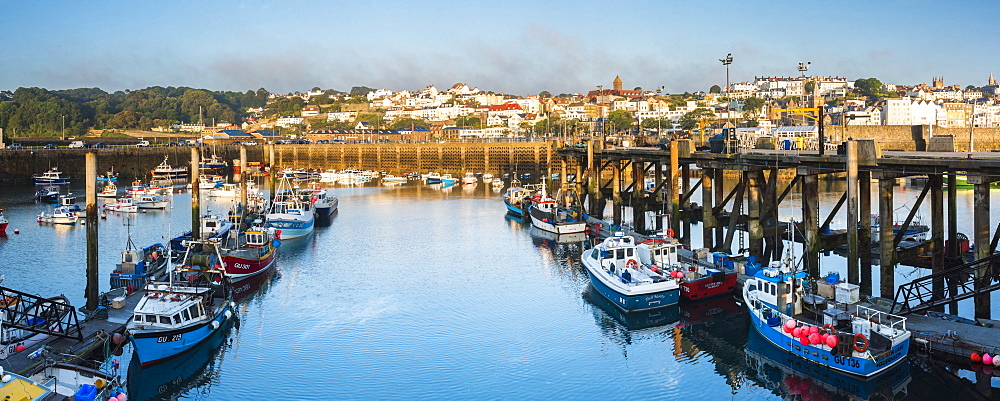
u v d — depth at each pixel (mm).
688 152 77750
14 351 43062
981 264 48625
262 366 47844
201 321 48781
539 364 47938
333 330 54906
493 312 59188
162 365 46969
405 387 44469
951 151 72000
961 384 42438
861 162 53344
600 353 49625
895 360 42812
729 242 72625
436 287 67562
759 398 42469
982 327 45312
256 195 139625
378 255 84375
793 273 48844
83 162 199500
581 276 71500
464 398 42906
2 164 179750
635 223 89875
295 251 87562
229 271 66875
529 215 112062
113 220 117812
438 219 117688
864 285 57812
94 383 38094
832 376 43781
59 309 49281
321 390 44125
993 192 141500
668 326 54531
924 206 119625
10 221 114625
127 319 49812
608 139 136625
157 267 65438
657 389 43906
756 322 50219
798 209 114250
